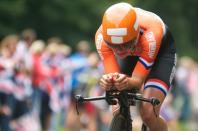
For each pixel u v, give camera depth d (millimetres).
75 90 24562
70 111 24891
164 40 12648
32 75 23766
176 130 28766
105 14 11688
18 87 22422
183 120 38250
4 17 52875
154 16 12609
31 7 54656
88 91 24172
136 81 12047
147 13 12594
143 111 12219
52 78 24531
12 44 22453
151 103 11586
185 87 37750
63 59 25922
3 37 52688
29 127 23141
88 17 57156
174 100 34906
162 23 12609
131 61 13094
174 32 66250
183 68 37750
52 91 24375
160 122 12453
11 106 22125
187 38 67438
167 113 26781
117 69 12297
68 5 55938
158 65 12625
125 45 11688
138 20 11805
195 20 69875
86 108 24484
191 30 70000
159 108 12398
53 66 24625
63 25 56312
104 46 12328
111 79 11633
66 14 55938
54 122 24797
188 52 66750
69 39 56312
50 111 24406
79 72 24734
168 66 12609
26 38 24188
